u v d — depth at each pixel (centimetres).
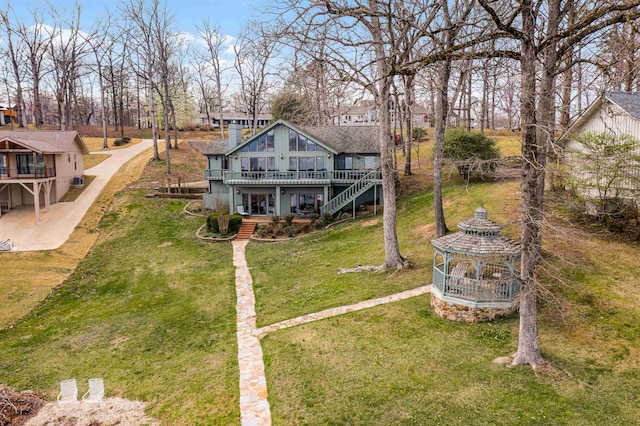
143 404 1189
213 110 9281
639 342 1159
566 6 1057
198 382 1250
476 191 2705
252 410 1090
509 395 1011
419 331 1360
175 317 1784
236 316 1725
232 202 3472
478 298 1376
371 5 1762
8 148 3155
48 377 1404
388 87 1836
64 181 3772
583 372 1068
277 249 2666
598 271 1512
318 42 1670
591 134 1800
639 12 863
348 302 1659
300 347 1362
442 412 987
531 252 1055
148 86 6228
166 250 2719
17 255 2614
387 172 1908
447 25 1725
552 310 1366
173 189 3981
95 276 2395
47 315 1956
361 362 1230
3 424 1147
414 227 2491
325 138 3553
